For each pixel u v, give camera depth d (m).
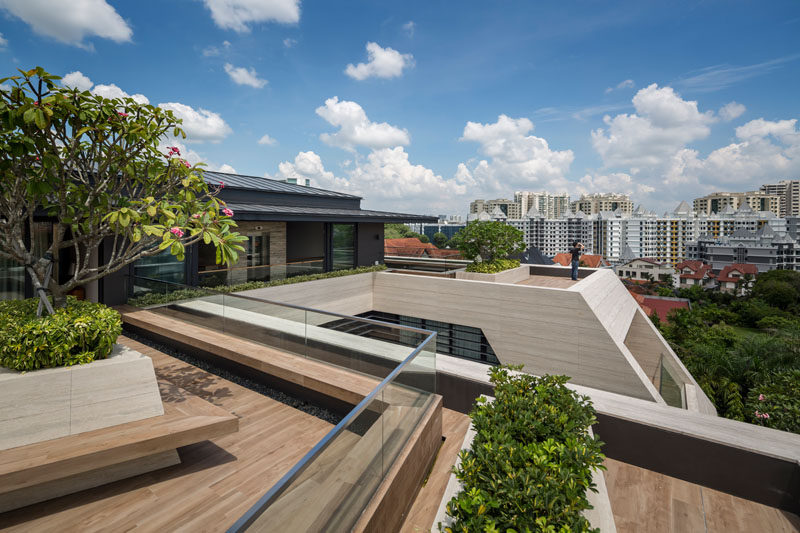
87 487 3.48
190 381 6.18
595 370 9.72
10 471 2.79
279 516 1.76
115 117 4.57
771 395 7.61
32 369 3.43
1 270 8.01
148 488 3.54
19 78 3.76
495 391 3.70
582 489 2.38
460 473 2.53
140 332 8.36
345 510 2.40
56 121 4.14
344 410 5.16
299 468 1.91
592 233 140.62
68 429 3.43
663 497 3.86
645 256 140.00
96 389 3.60
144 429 3.58
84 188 4.92
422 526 3.20
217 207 5.14
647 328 14.84
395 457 3.28
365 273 14.59
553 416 3.12
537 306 10.62
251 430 4.72
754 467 3.75
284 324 6.11
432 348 4.44
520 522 2.08
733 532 3.38
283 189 15.82
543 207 198.50
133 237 4.33
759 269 104.88
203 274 10.49
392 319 14.41
